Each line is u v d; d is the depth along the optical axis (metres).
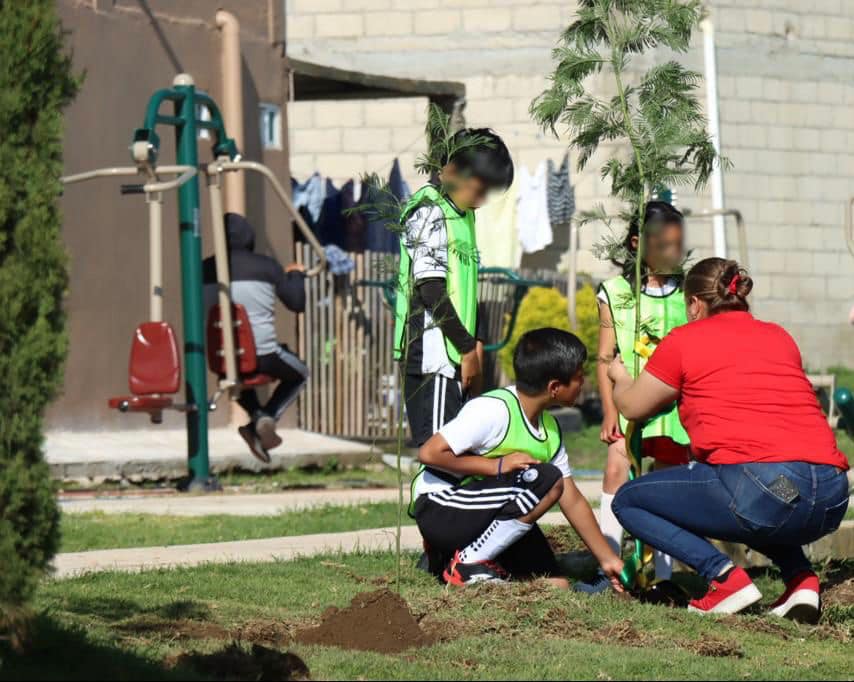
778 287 42.50
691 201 41.44
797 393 12.83
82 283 29.70
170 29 31.91
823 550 16.53
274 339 26.56
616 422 14.73
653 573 14.34
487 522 13.94
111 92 30.50
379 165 47.31
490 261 44.34
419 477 14.51
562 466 14.27
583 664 10.60
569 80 14.23
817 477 12.52
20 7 9.23
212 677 9.73
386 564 15.66
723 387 12.82
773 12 43.03
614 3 14.13
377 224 38.16
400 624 11.41
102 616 12.13
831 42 43.78
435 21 48.19
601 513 14.84
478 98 47.88
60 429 29.22
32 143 9.28
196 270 26.98
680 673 10.40
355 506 23.66
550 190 44.41
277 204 34.34
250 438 26.78
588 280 44.31
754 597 12.78
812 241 43.06
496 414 13.88
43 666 9.43
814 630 12.58
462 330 14.58
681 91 14.31
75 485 27.36
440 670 10.26
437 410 14.77
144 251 31.23
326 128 47.59
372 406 36.44
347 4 48.84
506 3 47.81
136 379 25.77
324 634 11.40
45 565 9.35
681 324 14.53
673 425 14.47
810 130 43.38
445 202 14.54
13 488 9.09
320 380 35.06
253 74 33.97
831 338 42.84
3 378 9.09
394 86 42.06
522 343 14.04
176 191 31.80
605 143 45.03
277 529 20.59
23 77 9.21
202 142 32.38
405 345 13.36
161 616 12.23
